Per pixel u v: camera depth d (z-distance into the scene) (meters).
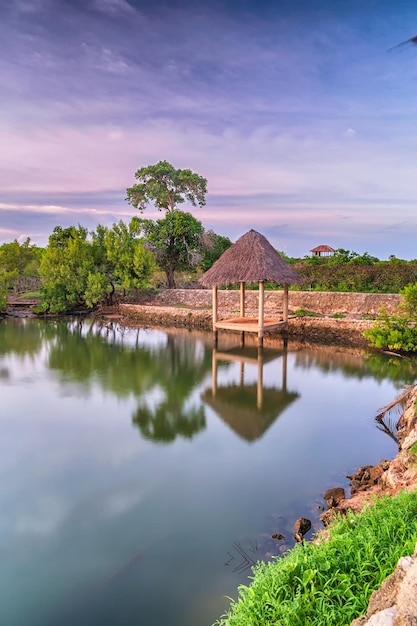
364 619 2.42
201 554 5.09
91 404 10.72
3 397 11.26
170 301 27.17
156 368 14.36
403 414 9.03
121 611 4.30
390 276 22.97
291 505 6.12
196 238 29.56
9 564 5.03
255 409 10.29
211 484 6.80
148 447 8.23
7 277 31.44
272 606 2.91
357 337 17.61
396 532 3.60
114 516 5.97
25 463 7.62
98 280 26.45
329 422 9.41
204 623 4.09
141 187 31.70
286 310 18.44
